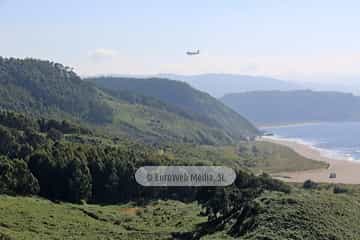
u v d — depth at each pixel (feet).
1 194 386.73
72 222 341.21
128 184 463.83
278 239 248.52
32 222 317.42
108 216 384.68
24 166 411.54
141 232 339.77
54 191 428.56
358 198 357.41
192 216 387.34
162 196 468.34
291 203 302.04
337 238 257.55
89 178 437.58
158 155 555.69
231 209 350.02
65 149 465.88
